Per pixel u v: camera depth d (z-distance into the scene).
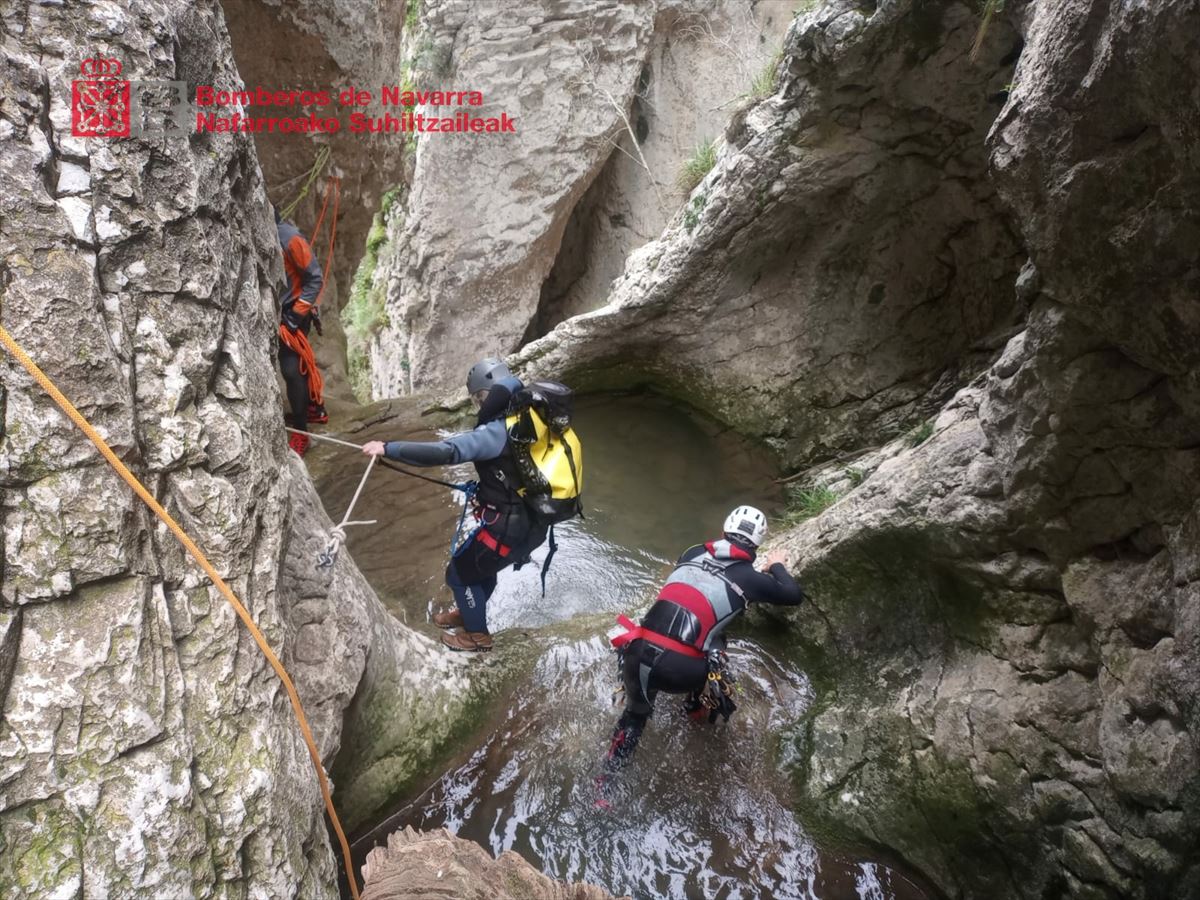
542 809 3.07
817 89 4.37
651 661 3.04
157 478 1.52
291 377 5.19
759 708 3.58
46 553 1.31
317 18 5.82
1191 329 1.97
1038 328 2.40
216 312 1.76
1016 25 3.48
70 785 1.25
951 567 3.00
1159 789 2.19
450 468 5.52
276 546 1.81
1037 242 2.23
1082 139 1.98
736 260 5.27
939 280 5.05
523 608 4.35
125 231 1.55
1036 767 2.61
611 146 7.99
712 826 3.06
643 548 4.86
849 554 3.45
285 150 6.61
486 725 3.37
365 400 9.63
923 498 3.07
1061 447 2.45
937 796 2.85
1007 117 2.25
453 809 3.04
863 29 3.95
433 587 4.42
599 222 9.16
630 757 3.27
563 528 5.00
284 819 1.54
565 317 9.72
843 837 3.02
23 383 1.32
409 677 3.17
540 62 7.41
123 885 1.25
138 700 1.35
